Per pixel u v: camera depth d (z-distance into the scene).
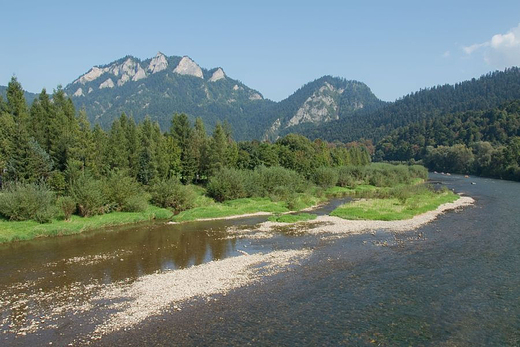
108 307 23.92
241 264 32.94
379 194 85.00
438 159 176.62
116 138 73.19
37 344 19.38
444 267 31.05
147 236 45.09
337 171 109.50
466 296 24.92
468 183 112.75
